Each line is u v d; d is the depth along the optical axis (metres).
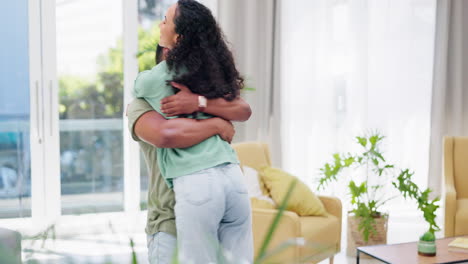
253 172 3.29
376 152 3.88
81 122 4.16
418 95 5.05
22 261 0.51
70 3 4.07
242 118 1.68
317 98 4.73
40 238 0.56
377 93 4.93
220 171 1.55
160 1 4.36
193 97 1.56
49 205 4.05
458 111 5.09
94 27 4.16
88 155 4.20
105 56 4.21
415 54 5.01
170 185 1.56
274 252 0.49
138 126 1.56
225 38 1.70
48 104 4.01
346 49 4.78
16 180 3.99
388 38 4.93
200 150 1.56
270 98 4.58
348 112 4.82
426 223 4.91
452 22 5.04
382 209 5.09
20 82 3.96
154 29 4.35
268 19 4.46
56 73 4.04
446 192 3.68
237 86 1.68
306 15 4.62
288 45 4.57
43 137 4.01
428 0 5.00
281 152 4.59
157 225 1.59
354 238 3.75
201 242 1.47
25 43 3.96
